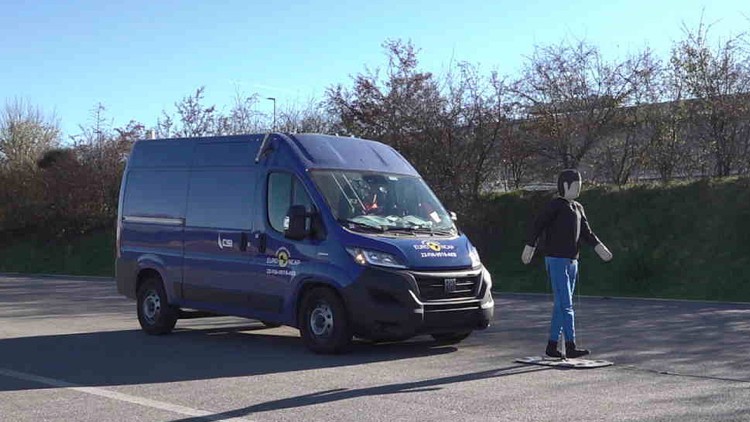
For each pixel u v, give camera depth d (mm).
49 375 8883
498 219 24828
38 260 35688
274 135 10938
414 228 10250
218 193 11383
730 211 20781
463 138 25219
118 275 12883
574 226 9148
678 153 24406
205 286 11391
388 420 6641
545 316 14562
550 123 25141
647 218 21938
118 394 7840
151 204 12414
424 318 9477
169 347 10938
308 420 6684
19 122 51594
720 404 7074
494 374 8602
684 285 19188
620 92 24828
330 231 9852
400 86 26188
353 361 9508
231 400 7484
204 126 35062
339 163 10641
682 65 23891
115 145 37688
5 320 14523
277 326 13133
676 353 9969
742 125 23078
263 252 10586
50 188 37438
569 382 8117
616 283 20234
